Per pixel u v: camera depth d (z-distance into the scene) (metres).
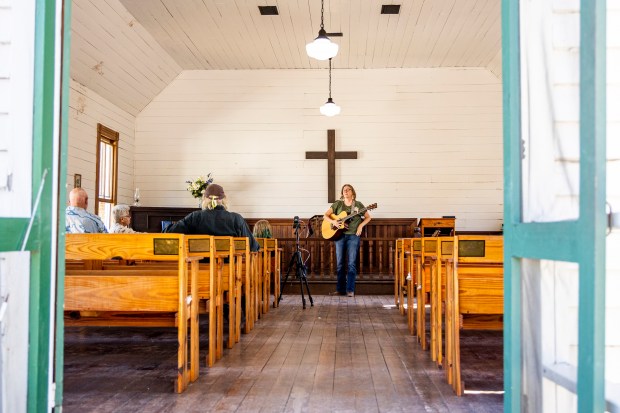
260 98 10.43
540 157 1.72
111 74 8.50
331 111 8.72
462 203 10.20
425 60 9.96
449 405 2.90
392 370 3.66
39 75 1.83
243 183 10.38
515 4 1.76
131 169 10.22
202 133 10.42
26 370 1.80
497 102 10.24
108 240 2.97
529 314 1.72
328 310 6.70
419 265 4.64
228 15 7.99
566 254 1.36
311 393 3.12
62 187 1.97
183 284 3.07
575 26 1.64
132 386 3.25
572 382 1.50
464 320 3.21
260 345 4.50
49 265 1.85
